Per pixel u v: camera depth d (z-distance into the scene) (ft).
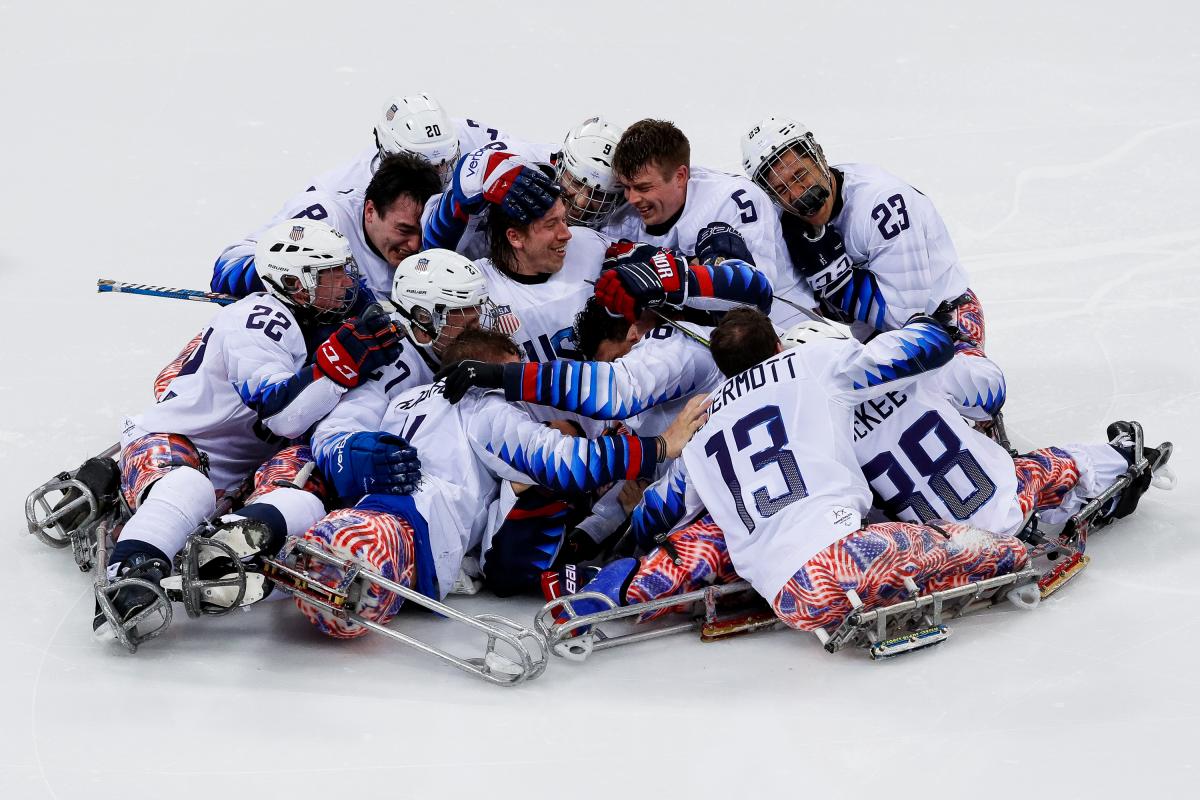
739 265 72.69
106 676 61.16
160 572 62.44
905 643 61.26
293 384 68.80
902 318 82.64
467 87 148.56
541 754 55.62
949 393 71.67
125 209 123.85
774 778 53.83
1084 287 104.63
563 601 61.98
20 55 157.89
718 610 66.64
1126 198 119.75
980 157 129.49
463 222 77.15
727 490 64.18
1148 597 66.13
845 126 137.90
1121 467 70.69
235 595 62.34
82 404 89.92
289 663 62.64
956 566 63.05
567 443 66.13
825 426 63.67
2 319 102.78
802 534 61.77
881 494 66.64
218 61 156.25
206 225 120.98
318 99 146.92
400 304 70.03
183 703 59.16
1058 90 143.54
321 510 65.57
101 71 153.99
